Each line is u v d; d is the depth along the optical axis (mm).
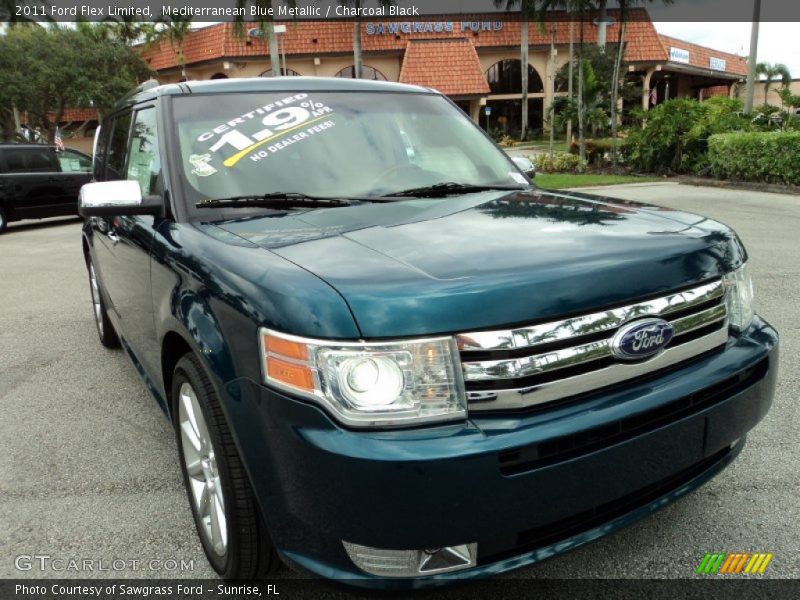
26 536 2771
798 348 4559
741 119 19250
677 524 2672
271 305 1866
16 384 4547
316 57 39250
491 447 1739
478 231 2291
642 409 1926
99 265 4414
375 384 1762
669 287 2049
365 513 1744
